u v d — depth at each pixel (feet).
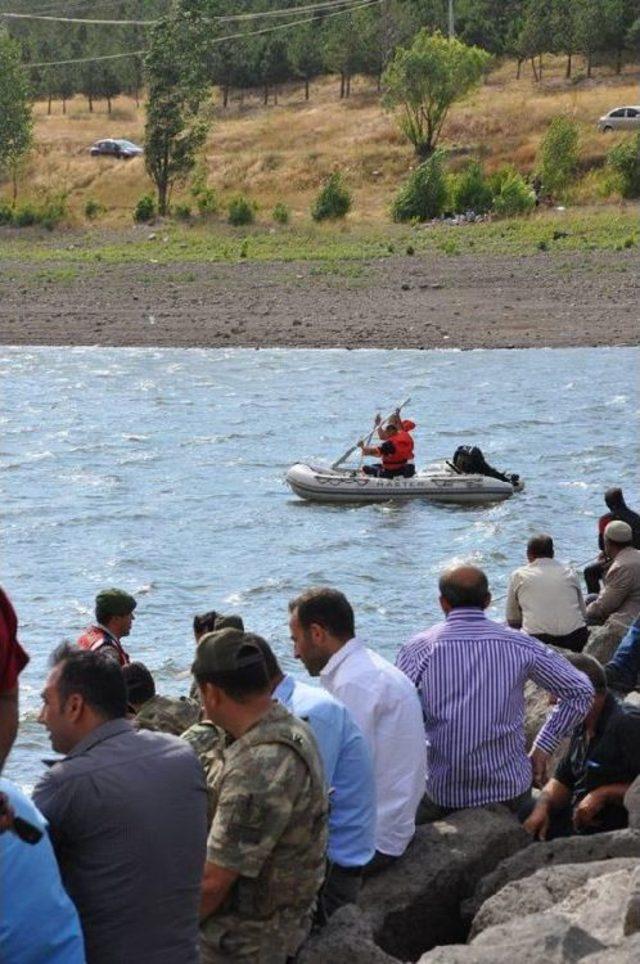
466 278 478.59
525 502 225.15
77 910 42.45
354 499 226.17
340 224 642.22
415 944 63.31
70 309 460.96
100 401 325.21
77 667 43.62
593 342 381.40
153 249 589.73
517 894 58.39
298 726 47.57
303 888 47.67
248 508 224.33
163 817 42.73
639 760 69.67
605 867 59.67
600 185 650.43
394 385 336.29
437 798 68.64
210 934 47.42
